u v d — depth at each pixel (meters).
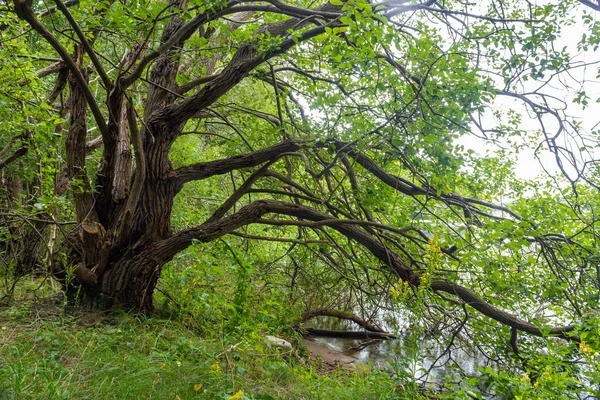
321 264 9.52
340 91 6.77
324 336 10.74
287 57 7.53
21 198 8.80
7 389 3.58
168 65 7.04
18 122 6.08
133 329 5.50
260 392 4.51
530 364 5.81
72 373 4.14
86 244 6.51
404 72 5.91
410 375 5.43
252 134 7.91
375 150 6.95
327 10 6.70
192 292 6.36
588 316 5.84
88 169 7.77
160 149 6.65
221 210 6.97
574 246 6.20
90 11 5.20
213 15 5.66
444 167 6.10
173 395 4.00
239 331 5.65
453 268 7.50
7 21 5.66
